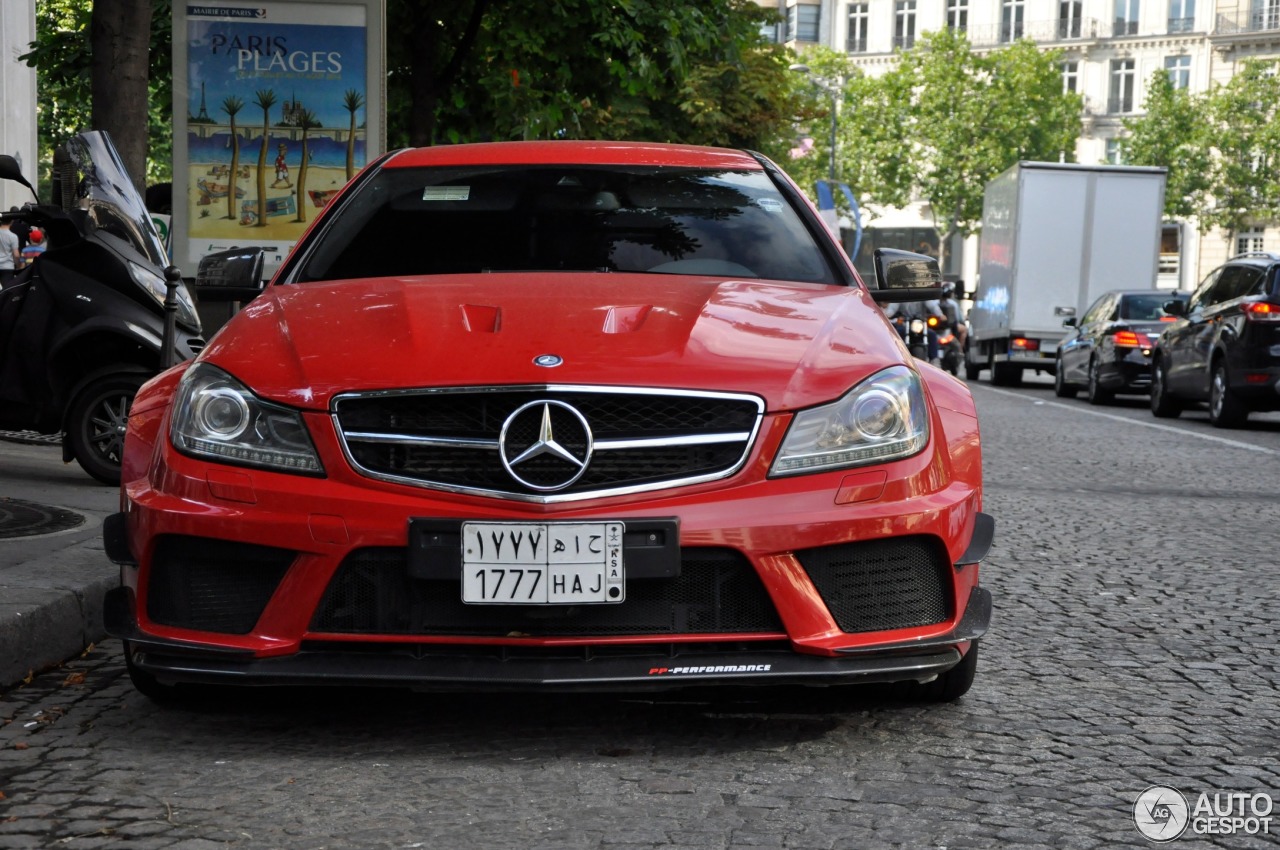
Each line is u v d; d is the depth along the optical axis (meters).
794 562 3.93
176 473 4.04
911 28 92.06
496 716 4.39
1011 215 29.39
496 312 4.35
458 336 4.13
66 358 8.53
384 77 11.92
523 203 5.41
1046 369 29.75
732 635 3.93
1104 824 3.51
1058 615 6.11
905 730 4.30
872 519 3.97
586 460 3.88
